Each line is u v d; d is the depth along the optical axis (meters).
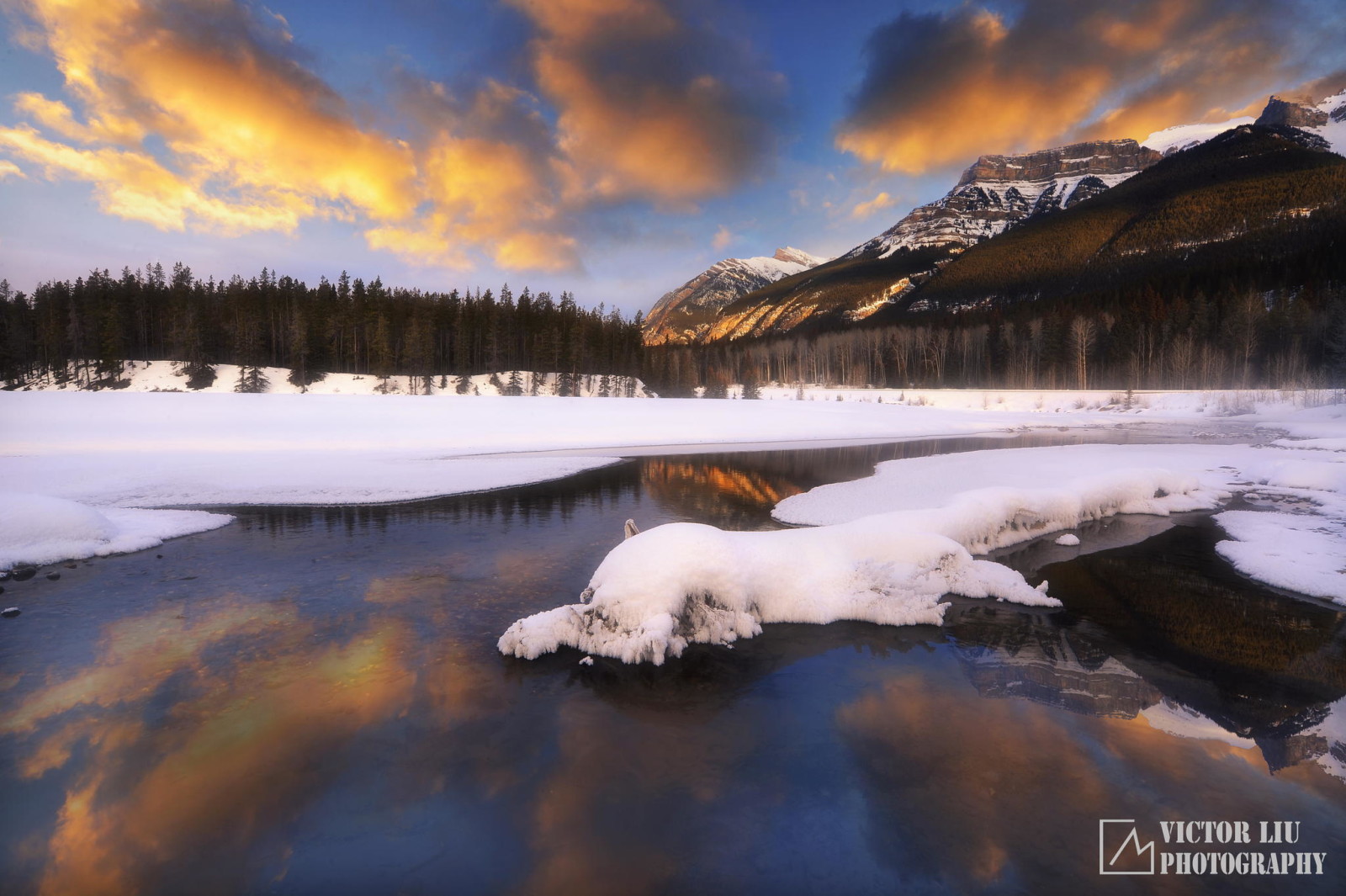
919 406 73.50
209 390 65.81
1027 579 9.30
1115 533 12.16
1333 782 4.32
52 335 68.75
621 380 84.56
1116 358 85.25
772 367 130.88
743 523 13.37
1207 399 59.47
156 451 25.30
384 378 70.75
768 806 4.07
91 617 7.63
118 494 16.31
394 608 8.02
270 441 29.30
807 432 40.84
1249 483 17.61
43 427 30.45
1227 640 6.99
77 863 3.52
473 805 4.07
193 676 6.03
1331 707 5.45
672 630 6.73
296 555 10.68
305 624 7.43
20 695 5.58
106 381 66.50
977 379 99.56
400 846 3.68
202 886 3.35
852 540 8.95
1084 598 8.48
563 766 4.55
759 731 5.07
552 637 6.70
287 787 4.25
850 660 6.55
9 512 10.38
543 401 49.66
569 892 3.29
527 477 20.88
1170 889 3.29
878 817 3.95
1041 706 5.50
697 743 4.88
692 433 38.62
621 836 3.76
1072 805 4.05
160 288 82.19
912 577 8.33
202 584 9.02
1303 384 61.47
